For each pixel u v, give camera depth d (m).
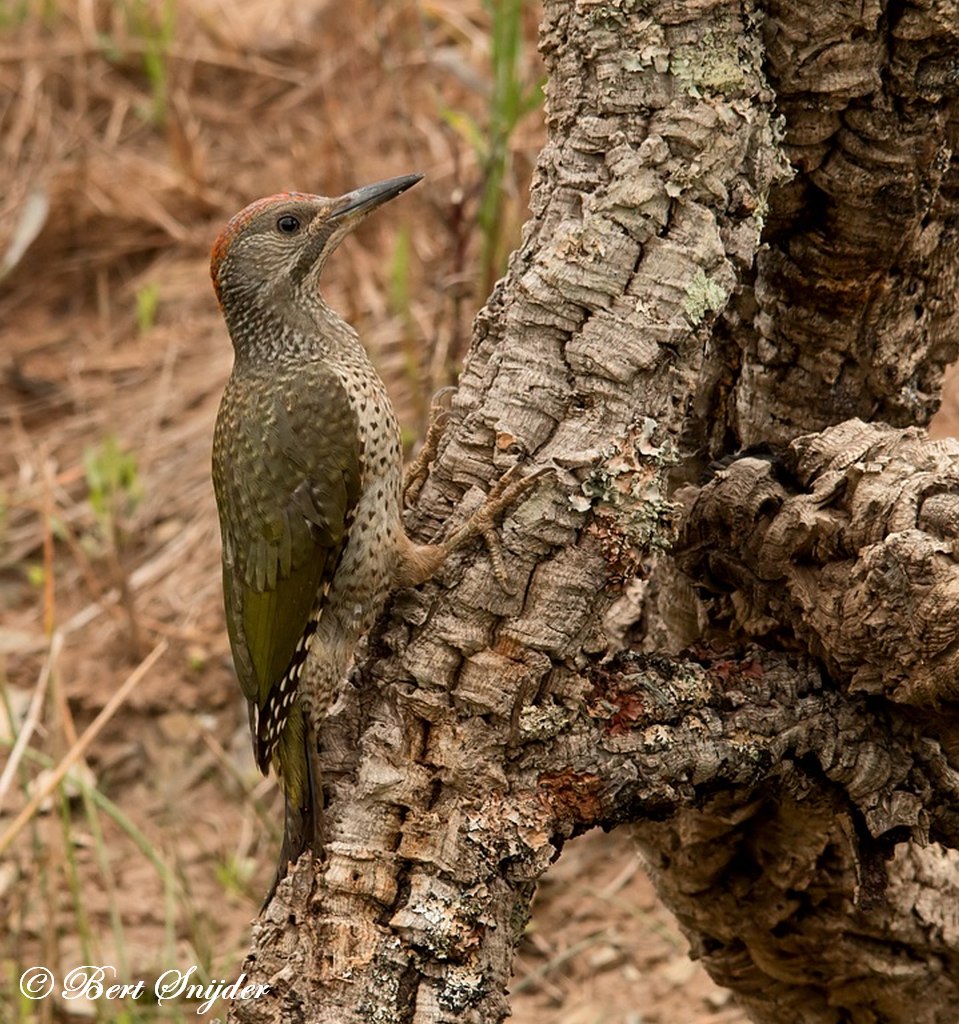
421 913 6.92
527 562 7.11
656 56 7.03
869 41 7.23
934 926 9.05
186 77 18.59
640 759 7.22
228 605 8.88
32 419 16.39
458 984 6.90
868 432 7.55
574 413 7.13
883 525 7.15
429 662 7.14
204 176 17.70
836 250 7.84
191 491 15.52
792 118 7.44
